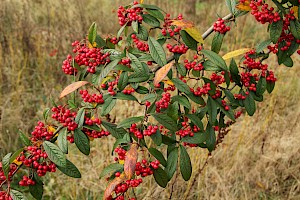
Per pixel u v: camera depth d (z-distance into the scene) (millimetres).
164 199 3539
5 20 5348
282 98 4512
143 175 1672
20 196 1579
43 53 5145
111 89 1739
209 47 5465
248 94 1955
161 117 1667
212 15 6320
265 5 1834
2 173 1674
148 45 1784
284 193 3797
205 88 1779
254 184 3812
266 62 5129
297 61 5020
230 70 1905
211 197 3584
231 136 4086
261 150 3910
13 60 4832
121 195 1681
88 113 1772
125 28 1928
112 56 1771
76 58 1809
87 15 5746
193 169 3600
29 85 4996
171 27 1833
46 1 5785
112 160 3775
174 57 1813
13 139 4234
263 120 4195
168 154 1777
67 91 1663
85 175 3775
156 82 1615
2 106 4422
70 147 4199
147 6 1748
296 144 3998
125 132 1777
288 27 1939
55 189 3797
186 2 6227
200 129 1789
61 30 5457
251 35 5934
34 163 1653
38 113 4516
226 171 3814
